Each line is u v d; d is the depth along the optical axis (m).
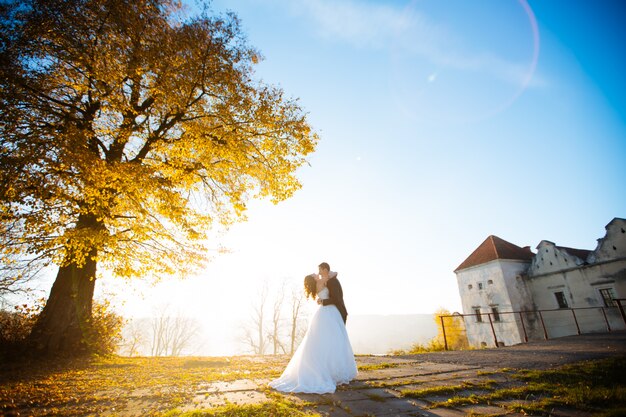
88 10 7.74
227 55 9.52
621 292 19.64
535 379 4.47
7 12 6.85
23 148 6.72
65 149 6.82
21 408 3.21
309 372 4.11
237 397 3.67
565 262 23.09
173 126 11.11
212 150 10.01
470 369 5.59
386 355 8.61
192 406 3.26
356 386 4.18
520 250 28.95
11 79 6.83
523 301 25.20
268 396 3.71
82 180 7.53
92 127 8.46
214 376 5.21
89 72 7.97
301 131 10.91
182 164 9.99
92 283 9.56
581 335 13.27
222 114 10.13
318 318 4.57
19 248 7.87
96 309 10.14
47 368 6.43
